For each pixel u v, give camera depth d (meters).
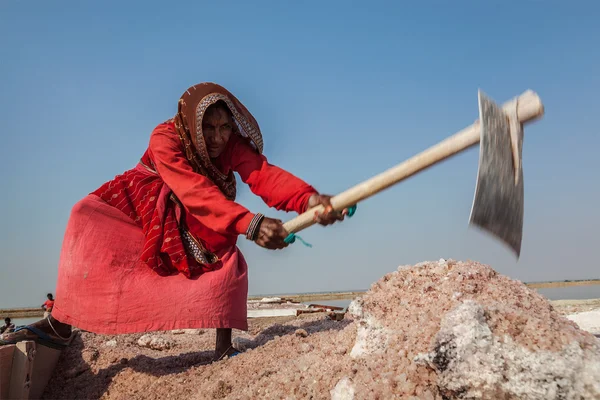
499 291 2.22
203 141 3.37
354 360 2.22
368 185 2.41
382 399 1.88
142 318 3.25
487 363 1.73
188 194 3.13
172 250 3.34
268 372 2.57
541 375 1.66
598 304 7.05
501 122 1.90
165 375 3.21
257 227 2.86
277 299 9.72
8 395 2.93
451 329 1.83
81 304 3.33
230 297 3.41
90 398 3.26
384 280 2.58
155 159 3.37
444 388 1.80
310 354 2.62
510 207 1.91
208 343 4.64
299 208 3.23
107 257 3.35
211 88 3.43
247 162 3.54
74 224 3.43
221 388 2.55
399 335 2.16
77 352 3.81
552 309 2.19
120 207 3.51
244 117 3.51
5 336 3.31
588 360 1.67
